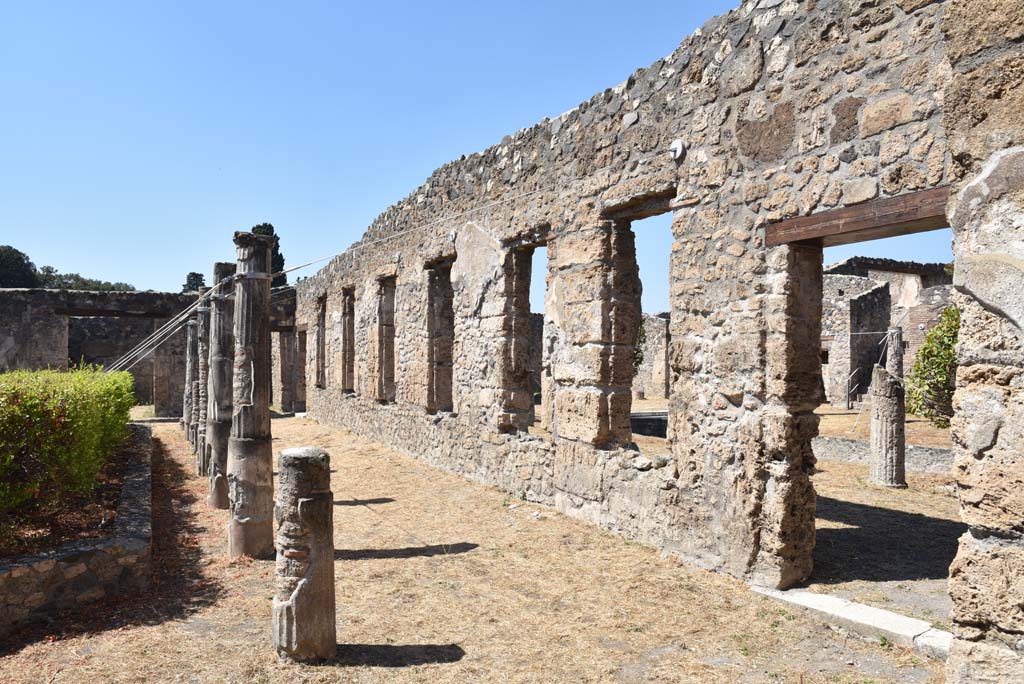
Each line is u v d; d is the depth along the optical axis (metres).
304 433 16.41
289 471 4.31
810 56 5.22
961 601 2.05
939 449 10.90
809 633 4.60
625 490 6.93
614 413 7.42
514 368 9.34
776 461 5.44
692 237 6.24
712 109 6.05
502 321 9.33
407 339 12.52
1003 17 1.94
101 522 6.69
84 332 26.58
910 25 4.57
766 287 5.54
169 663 4.20
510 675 4.07
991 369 1.98
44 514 6.71
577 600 5.30
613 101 7.27
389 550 6.70
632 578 5.73
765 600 5.19
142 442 12.46
